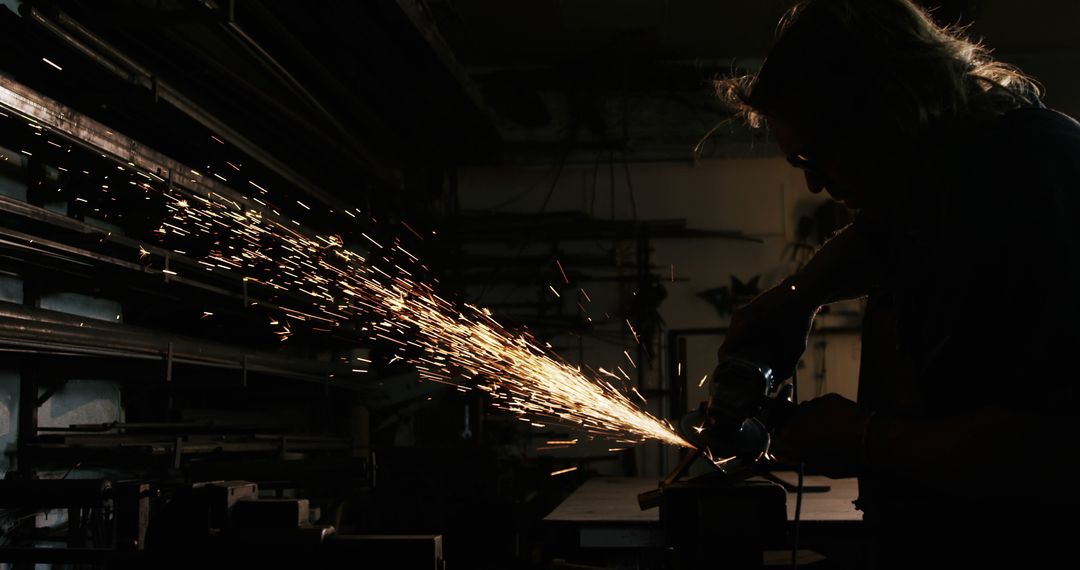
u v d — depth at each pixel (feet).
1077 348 2.42
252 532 4.66
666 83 24.80
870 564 3.99
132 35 11.41
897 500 3.33
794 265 25.62
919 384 3.02
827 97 3.07
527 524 18.93
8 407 10.89
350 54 17.24
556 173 26.45
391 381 21.48
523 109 25.18
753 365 3.92
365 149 18.83
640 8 21.83
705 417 4.42
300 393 17.81
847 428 3.12
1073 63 24.40
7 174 10.61
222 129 12.10
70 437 11.14
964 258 2.72
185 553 4.68
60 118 8.76
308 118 16.03
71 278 10.86
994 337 2.64
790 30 3.18
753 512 4.44
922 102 2.87
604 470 24.61
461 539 18.89
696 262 25.93
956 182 2.82
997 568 2.87
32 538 10.97
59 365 11.41
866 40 2.96
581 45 24.12
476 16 22.22
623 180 26.37
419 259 22.85
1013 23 22.38
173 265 11.43
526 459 23.50
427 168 24.39
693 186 26.13
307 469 11.26
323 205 16.78
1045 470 2.43
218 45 15.17
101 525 10.63
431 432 24.09
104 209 11.89
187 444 11.94
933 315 2.95
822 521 10.07
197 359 11.73
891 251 3.56
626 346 25.49
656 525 10.30
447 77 18.76
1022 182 2.64
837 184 3.44
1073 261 2.48
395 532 19.11
